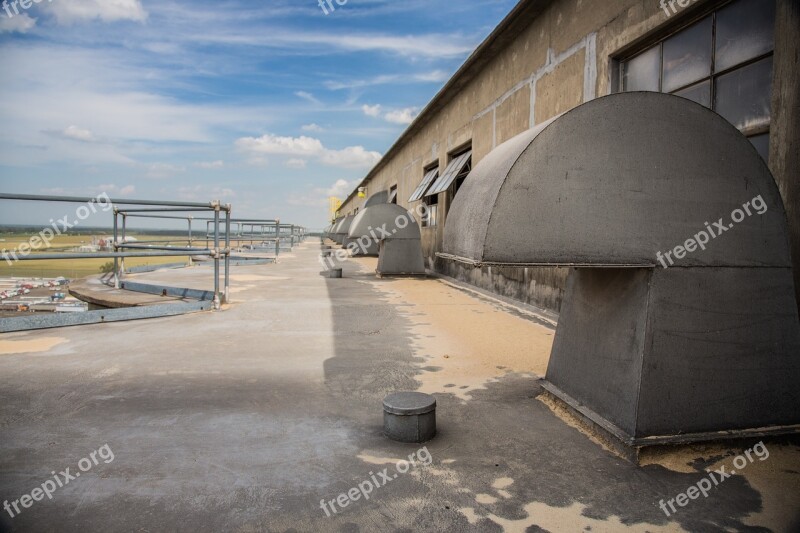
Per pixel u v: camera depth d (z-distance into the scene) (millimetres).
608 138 2539
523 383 3674
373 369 4016
